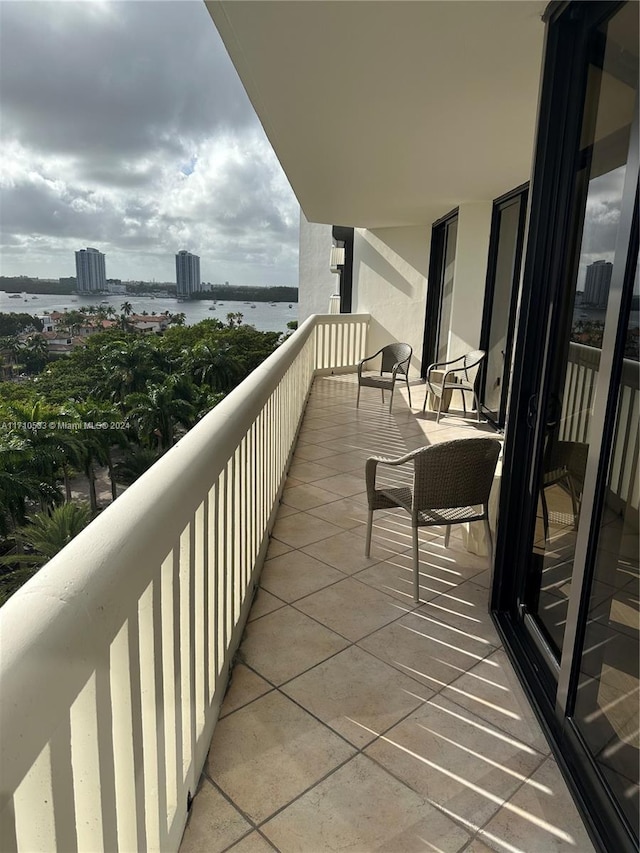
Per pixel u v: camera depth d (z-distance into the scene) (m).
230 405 2.18
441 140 4.00
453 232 7.67
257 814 1.58
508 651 2.29
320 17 2.23
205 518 1.63
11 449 30.34
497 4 2.10
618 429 1.52
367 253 9.73
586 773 1.63
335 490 4.17
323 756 1.78
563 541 2.09
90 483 35.09
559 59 2.11
